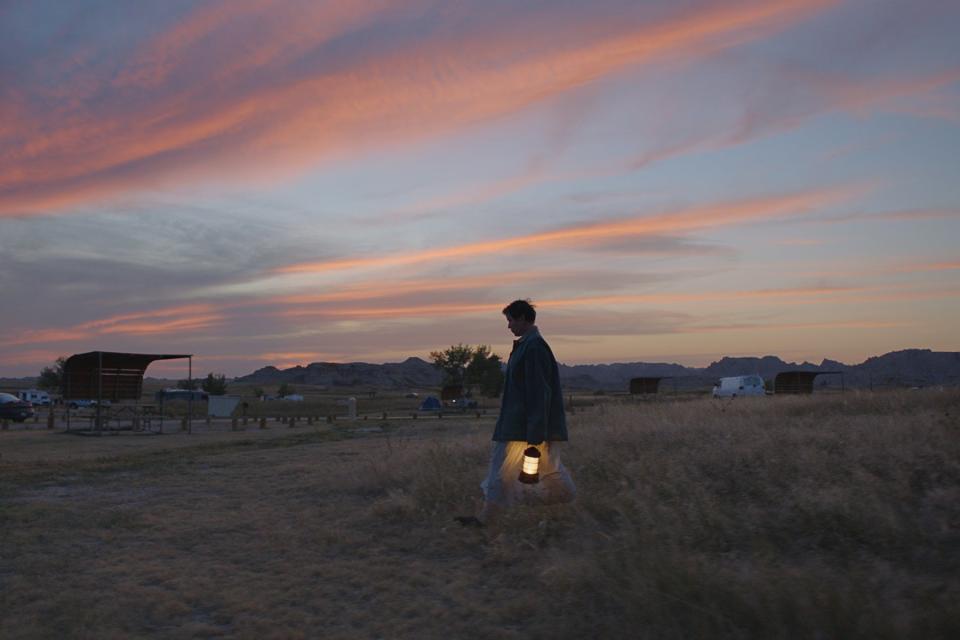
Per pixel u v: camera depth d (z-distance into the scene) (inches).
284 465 456.1
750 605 132.3
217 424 1187.3
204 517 273.9
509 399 231.6
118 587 178.4
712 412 568.4
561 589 163.5
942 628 121.4
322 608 161.8
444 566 195.8
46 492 358.6
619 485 263.1
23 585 181.8
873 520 191.5
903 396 605.6
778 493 232.8
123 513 279.3
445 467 335.3
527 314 232.7
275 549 219.9
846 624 123.4
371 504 294.4
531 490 229.3
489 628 143.9
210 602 167.6
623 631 135.3
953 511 199.8
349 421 1310.3
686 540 188.7
